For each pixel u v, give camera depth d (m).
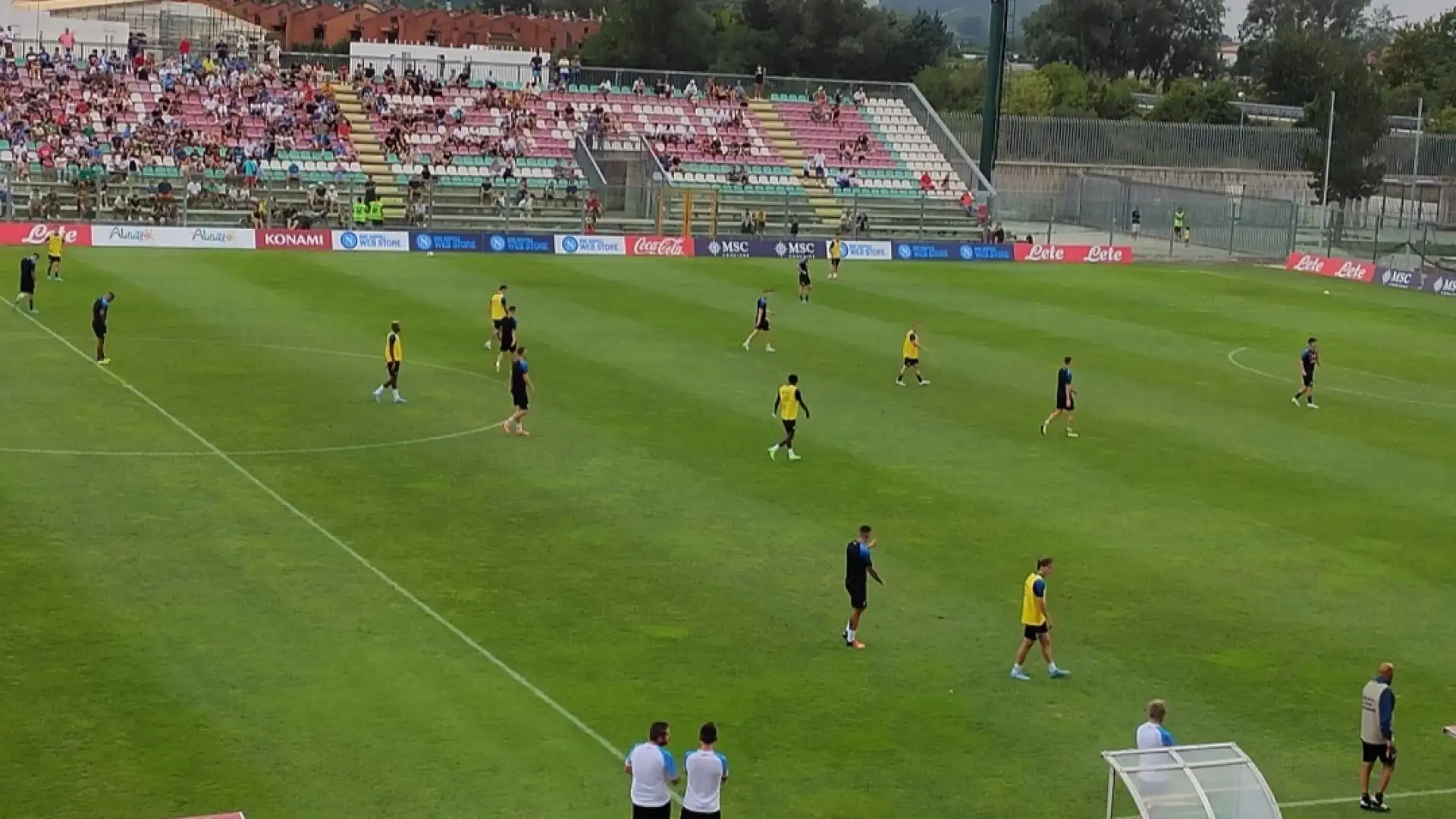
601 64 146.12
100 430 42.16
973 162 104.12
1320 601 33.31
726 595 32.03
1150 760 21.55
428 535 34.91
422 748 24.52
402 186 92.00
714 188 94.81
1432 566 35.97
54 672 26.48
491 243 82.12
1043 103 146.62
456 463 40.75
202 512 35.69
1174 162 118.44
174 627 28.80
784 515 37.53
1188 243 99.06
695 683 27.56
